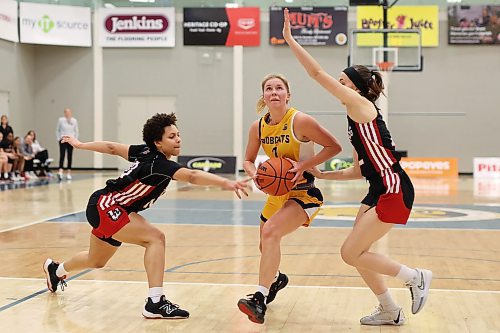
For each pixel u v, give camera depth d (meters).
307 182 7.47
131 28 37.66
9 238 13.09
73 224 15.17
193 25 37.41
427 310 7.58
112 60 38.03
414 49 35.59
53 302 7.86
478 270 10.07
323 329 6.82
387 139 6.67
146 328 6.79
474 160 33.97
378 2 29.06
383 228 6.70
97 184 27.33
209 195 23.39
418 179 32.34
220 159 35.78
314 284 8.98
